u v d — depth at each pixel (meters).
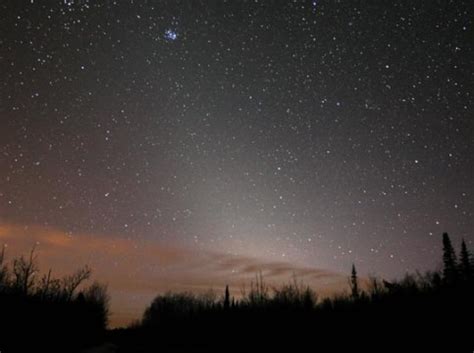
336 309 28.69
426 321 21.00
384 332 21.52
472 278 25.70
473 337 17.64
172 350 27.41
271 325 29.53
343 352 20.44
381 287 29.73
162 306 55.66
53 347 22.70
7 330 18.64
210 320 37.25
